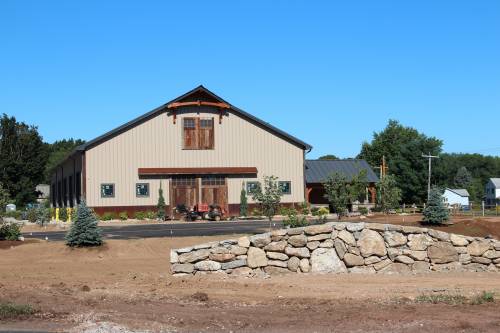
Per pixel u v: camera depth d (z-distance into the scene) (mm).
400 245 15406
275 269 15234
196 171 46406
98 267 18547
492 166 133875
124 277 15805
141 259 20500
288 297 12047
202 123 47156
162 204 45438
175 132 46562
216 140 47281
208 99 47062
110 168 45094
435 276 14828
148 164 45875
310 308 10820
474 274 15125
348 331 9125
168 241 24094
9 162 74938
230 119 47625
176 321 9898
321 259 15266
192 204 46562
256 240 15281
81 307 11094
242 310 10766
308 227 15375
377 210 45906
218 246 15305
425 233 15547
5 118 77500
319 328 9336
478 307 10617
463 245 15688
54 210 46094
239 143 47719
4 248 23094
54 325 9852
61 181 58500
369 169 53625
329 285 13469
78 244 22453
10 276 16516
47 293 12797
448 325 9250
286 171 48344
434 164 74438
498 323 9359
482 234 24594
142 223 41969
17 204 74812
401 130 99562
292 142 48656
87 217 22844
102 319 10078
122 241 23672
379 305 10961
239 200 47438
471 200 102500
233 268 15242
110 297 12273
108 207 44938
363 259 15305
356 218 33406
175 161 46469
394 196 37156
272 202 29125
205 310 10789
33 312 10492
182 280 14484
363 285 13461
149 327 9562
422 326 9234
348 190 29953
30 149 77000
